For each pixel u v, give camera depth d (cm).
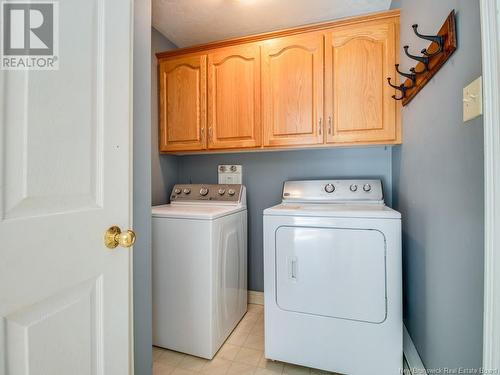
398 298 130
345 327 136
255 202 224
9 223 48
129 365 83
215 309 157
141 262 104
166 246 161
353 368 134
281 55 177
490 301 61
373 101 160
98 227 69
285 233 146
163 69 204
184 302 157
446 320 96
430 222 112
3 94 48
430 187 111
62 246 59
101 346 70
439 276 103
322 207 166
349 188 184
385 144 162
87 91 66
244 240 206
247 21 190
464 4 80
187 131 199
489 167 62
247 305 220
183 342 158
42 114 55
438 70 101
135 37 101
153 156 205
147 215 107
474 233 76
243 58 185
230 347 165
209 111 193
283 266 146
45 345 55
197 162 238
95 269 68
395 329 129
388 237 131
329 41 167
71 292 62
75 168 63
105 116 72
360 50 161
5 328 48
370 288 133
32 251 52
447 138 94
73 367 62
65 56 60
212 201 203
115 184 76
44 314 55
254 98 183
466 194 81
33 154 53
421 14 117
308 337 141
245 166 226
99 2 70
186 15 183
